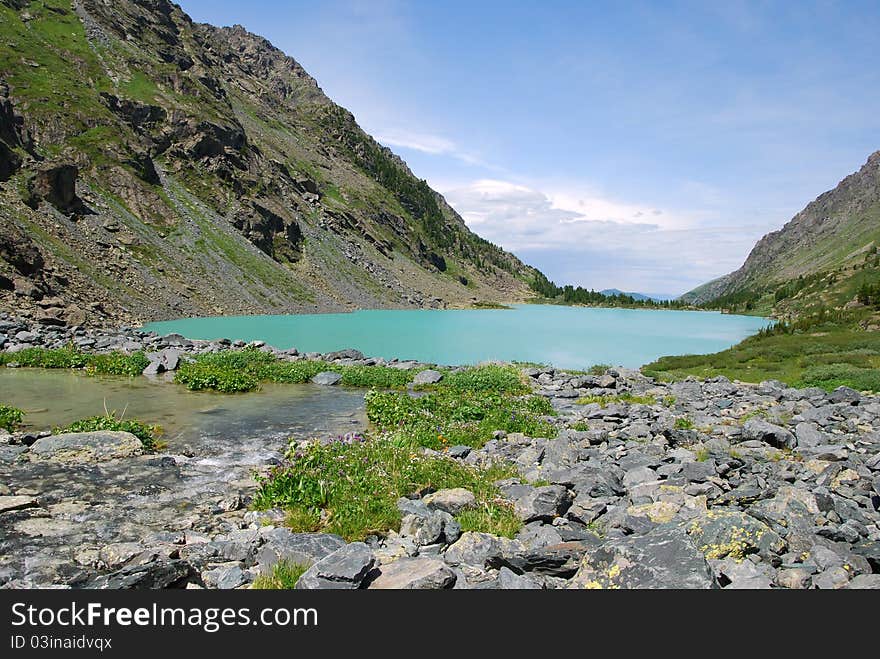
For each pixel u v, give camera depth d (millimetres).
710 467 11008
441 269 189750
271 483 10180
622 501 9617
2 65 79438
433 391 24344
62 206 62094
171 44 126688
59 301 42281
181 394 21500
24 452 12297
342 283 106875
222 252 81250
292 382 26000
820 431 14984
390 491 9812
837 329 55688
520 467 12086
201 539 8023
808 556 7230
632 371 30641
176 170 92062
